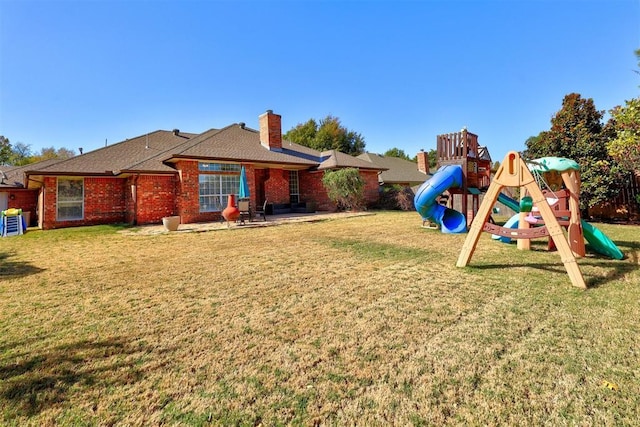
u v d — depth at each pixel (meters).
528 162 6.71
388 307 3.72
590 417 1.89
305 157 20.22
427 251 6.96
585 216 12.55
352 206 18.64
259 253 7.08
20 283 5.05
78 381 2.38
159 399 2.16
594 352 2.62
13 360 2.69
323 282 4.79
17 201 17.41
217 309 3.79
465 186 10.25
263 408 2.04
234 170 15.71
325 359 2.61
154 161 14.78
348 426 1.87
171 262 6.38
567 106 12.27
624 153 9.60
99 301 4.15
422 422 1.89
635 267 5.21
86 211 14.58
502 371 2.38
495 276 4.86
